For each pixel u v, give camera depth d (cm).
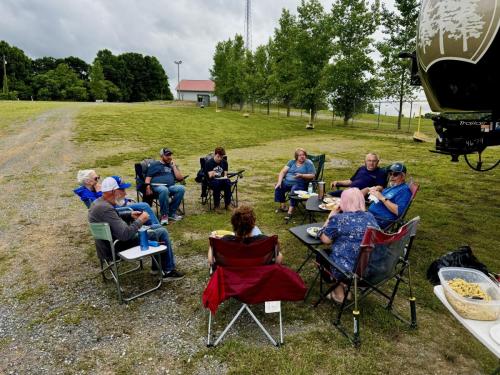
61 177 919
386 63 2027
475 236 502
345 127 2495
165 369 251
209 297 259
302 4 2170
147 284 371
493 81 288
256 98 3262
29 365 255
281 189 600
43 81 6456
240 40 3519
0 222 571
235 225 285
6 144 1398
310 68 2198
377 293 347
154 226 382
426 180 876
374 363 253
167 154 587
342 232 299
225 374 245
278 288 262
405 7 1891
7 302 339
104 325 302
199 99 5016
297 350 267
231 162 1148
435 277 364
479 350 269
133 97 8162
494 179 882
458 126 398
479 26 272
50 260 430
